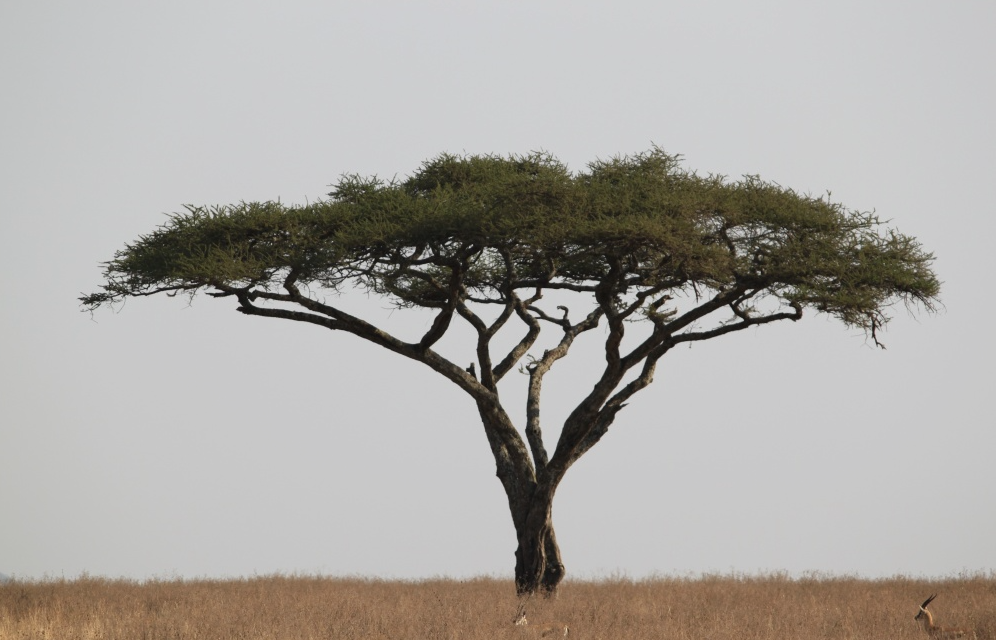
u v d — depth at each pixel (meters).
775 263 90.75
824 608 79.19
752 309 95.31
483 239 88.62
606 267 104.00
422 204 90.44
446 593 91.12
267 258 90.06
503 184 90.06
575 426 94.25
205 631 64.88
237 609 76.38
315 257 89.69
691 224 87.62
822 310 90.81
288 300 93.12
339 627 65.94
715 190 91.62
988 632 68.25
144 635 64.12
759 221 90.94
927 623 69.19
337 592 92.62
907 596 90.31
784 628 67.94
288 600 84.50
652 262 93.88
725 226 90.31
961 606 81.50
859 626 70.19
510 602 82.00
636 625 68.69
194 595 88.00
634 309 92.25
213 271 87.62
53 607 76.88
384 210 91.94
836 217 92.12
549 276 101.88
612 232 84.88
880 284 89.75
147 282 93.50
